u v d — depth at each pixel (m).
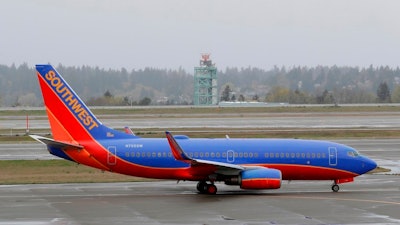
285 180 173.12
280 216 128.00
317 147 166.25
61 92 159.12
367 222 121.81
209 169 158.62
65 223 120.69
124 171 161.50
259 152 163.88
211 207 138.50
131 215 129.00
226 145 164.12
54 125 159.75
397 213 131.25
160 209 136.00
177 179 163.00
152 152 160.88
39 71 158.62
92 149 159.50
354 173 166.88
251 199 150.25
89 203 143.75
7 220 123.38
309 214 130.25
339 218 125.81
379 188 170.62
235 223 120.94
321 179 167.25
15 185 173.88
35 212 132.00
